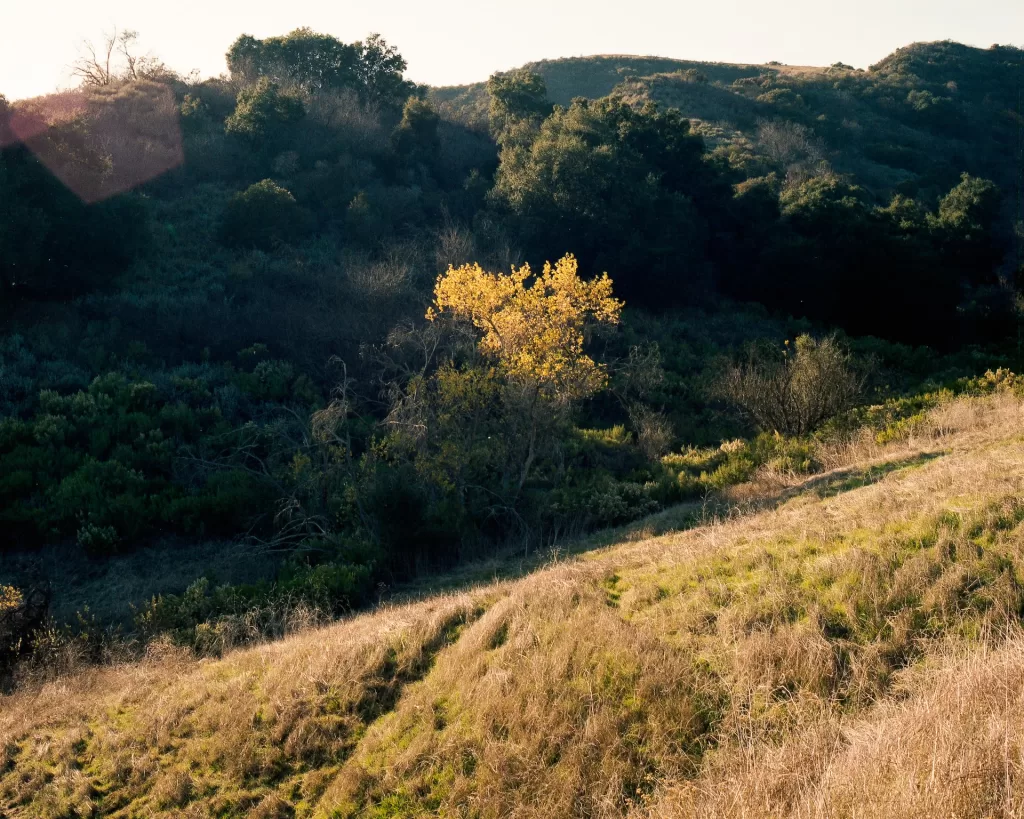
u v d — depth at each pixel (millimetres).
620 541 12930
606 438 21266
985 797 4703
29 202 24297
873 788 4980
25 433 18578
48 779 7566
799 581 7719
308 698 7930
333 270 29125
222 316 25359
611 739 6371
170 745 7734
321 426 16781
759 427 20500
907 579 7078
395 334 19531
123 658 11562
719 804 5363
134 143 34188
